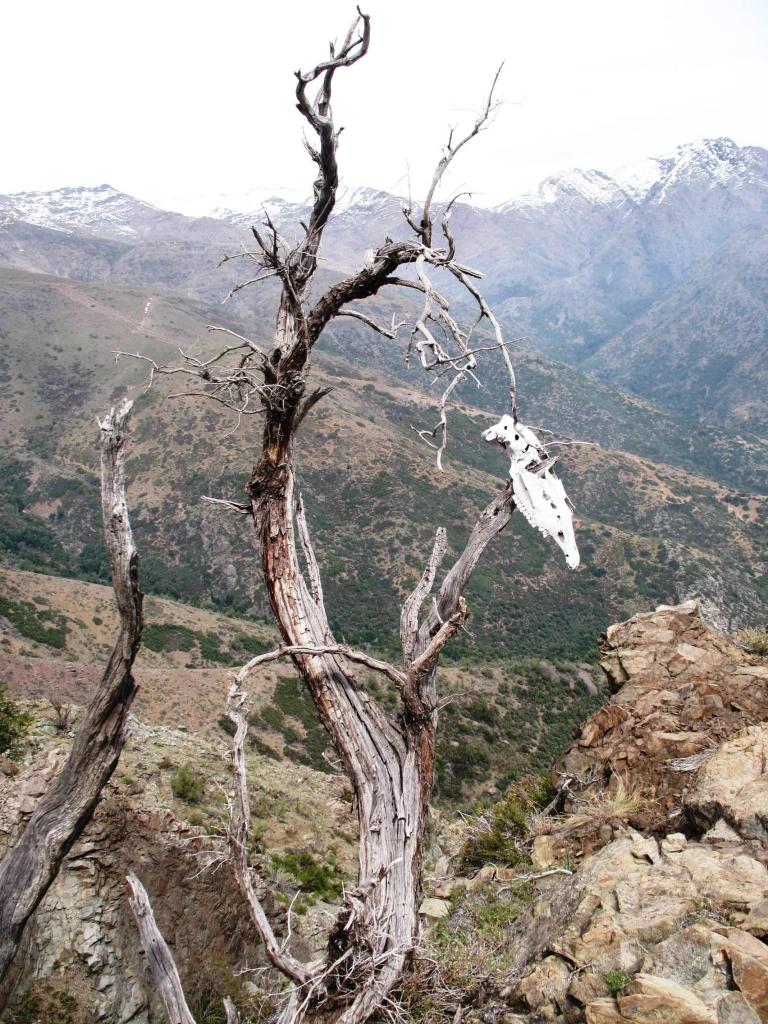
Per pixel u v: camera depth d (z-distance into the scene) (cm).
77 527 10562
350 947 329
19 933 268
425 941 403
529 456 386
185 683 4147
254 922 326
